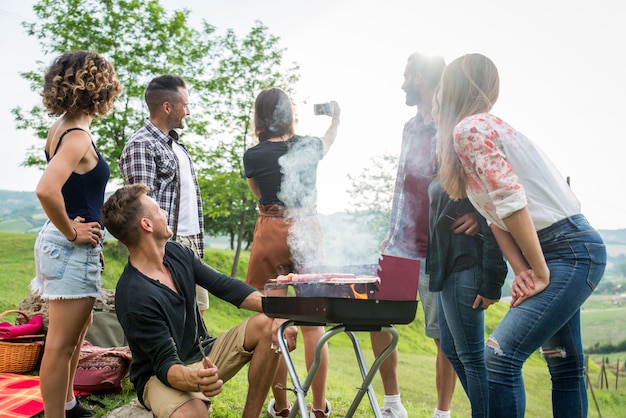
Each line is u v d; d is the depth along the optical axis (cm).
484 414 204
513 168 180
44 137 1118
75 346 230
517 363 176
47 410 221
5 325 361
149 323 190
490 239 199
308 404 313
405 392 573
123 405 287
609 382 906
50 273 220
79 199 228
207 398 194
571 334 195
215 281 219
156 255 204
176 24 1160
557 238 179
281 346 181
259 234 270
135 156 278
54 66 227
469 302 204
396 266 169
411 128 287
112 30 1134
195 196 304
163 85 290
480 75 193
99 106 231
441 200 214
